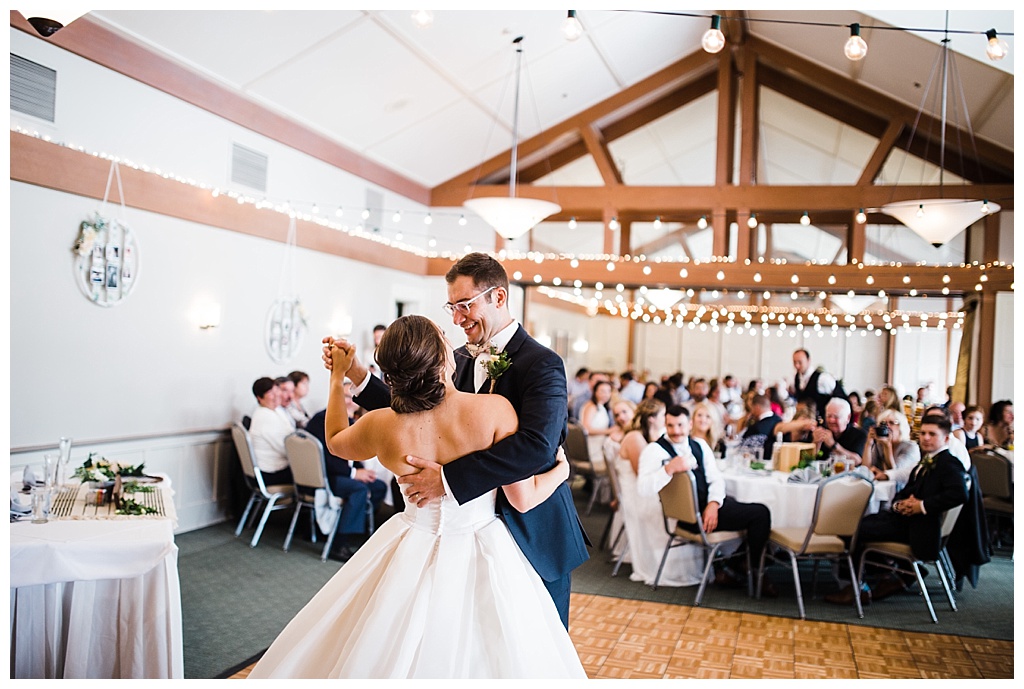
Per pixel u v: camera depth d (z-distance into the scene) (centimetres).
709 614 461
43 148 489
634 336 1792
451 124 862
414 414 200
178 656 279
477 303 213
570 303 1669
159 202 580
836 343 1595
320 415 610
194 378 625
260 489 583
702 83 991
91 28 530
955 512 464
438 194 1002
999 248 882
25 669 264
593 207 966
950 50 693
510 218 540
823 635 426
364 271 860
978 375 896
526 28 721
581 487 929
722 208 938
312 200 776
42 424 498
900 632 434
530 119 922
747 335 1684
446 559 202
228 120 663
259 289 698
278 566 529
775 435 687
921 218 515
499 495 213
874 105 903
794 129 984
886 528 481
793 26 846
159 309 588
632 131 1009
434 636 193
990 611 476
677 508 492
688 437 511
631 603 479
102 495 332
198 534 613
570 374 1703
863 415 749
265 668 208
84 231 516
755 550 496
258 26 598
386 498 625
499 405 201
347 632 205
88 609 271
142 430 577
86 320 527
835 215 967
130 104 567
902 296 962
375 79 721
